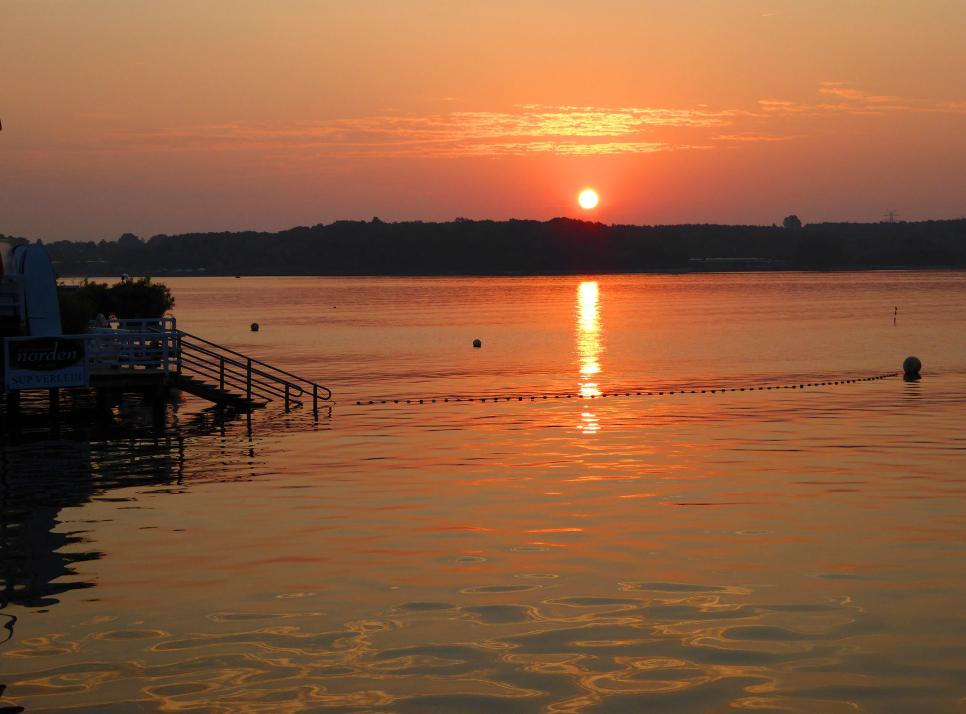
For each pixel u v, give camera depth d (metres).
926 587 16.05
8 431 33.88
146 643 13.76
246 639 13.89
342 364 63.38
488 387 49.00
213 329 107.19
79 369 34.31
